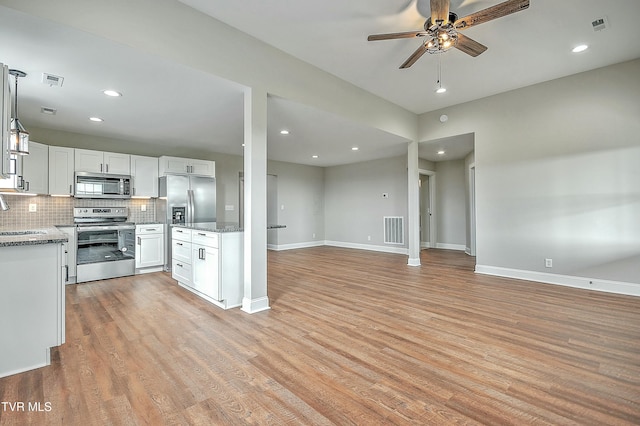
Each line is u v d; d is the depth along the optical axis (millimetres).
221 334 2486
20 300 1941
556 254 4008
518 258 4328
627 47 3197
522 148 4246
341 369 1943
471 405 1579
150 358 2096
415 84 4086
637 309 3018
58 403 1607
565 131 3906
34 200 4277
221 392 1705
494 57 3379
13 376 1876
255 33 2902
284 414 1519
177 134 4840
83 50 2270
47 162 4141
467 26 2301
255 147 2998
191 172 5535
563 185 3936
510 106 4340
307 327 2625
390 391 1708
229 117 3959
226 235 3158
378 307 3139
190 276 3713
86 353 2170
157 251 4938
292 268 5215
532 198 4180
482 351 2172
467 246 6832
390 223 7262
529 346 2240
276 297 3508
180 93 3127
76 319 2836
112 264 4512
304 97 3430
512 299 3381
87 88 2994
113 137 4969
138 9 2252
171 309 3123
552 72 3779
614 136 3584
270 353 2162
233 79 2807
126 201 5137
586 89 3750
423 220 7926
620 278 3572
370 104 4359
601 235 3682
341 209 8328
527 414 1503
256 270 3055
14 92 2980
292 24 2762
